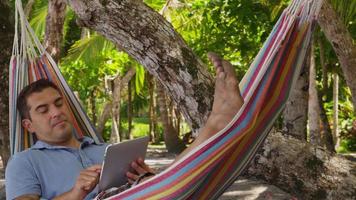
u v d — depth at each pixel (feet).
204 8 40.19
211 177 11.20
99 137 14.87
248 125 10.39
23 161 12.28
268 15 35.24
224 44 43.78
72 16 53.16
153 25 14.82
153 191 10.74
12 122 13.75
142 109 108.37
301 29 11.35
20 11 14.75
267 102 10.97
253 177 14.58
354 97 28.12
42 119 12.56
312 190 13.97
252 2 35.37
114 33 14.90
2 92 20.39
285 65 11.19
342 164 13.97
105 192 11.64
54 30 33.22
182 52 14.82
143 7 14.97
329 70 58.23
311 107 41.14
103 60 61.16
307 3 11.24
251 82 11.34
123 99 103.14
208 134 10.71
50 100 12.62
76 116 14.82
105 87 77.20
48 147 12.64
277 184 14.33
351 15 29.63
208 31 42.24
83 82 61.77
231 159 11.12
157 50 14.74
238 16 35.99
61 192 12.28
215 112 10.69
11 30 20.54
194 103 14.69
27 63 14.94
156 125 86.58
